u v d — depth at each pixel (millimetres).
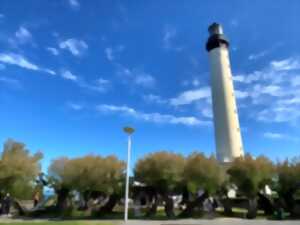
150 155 38000
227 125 61406
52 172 36719
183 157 38312
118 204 40312
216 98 64750
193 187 35844
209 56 69812
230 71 68062
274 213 37750
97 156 37938
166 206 34625
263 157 40875
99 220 28375
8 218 30047
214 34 70000
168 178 35219
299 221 30406
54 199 38000
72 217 32062
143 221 28016
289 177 39344
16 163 34031
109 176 36688
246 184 38156
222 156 59719
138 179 37812
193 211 34969
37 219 29297
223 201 39625
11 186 33656
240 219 32875
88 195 36906
